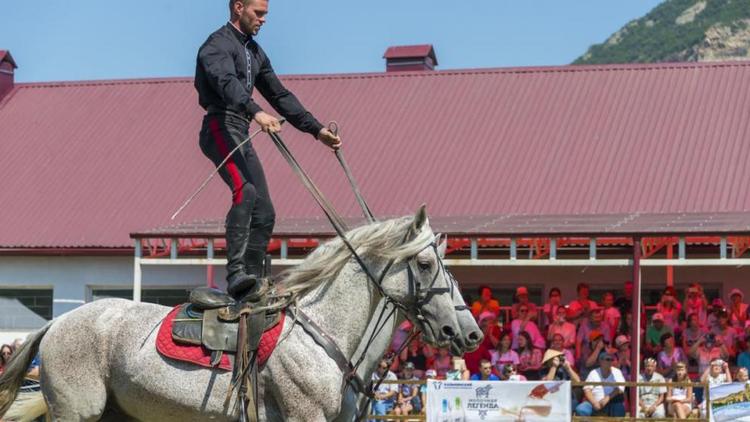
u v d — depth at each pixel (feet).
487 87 87.15
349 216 74.38
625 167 75.15
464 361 55.98
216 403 24.35
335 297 24.95
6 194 83.25
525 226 61.98
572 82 85.81
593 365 54.08
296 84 90.68
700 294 56.44
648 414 49.93
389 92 88.38
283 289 24.86
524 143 79.77
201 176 82.79
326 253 25.26
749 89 81.25
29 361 26.30
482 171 77.41
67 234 78.64
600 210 71.41
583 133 79.61
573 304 57.21
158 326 25.09
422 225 25.00
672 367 53.83
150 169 84.12
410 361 56.29
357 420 25.49
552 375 51.19
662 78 84.17
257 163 26.40
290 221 69.72
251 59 26.50
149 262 64.03
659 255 66.39
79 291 78.38
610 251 68.85
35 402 26.96
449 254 68.59
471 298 72.54
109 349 25.26
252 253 26.17
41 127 90.53
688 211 69.67
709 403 44.80
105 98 93.20
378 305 25.13
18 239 78.64
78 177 84.23
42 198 82.53
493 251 68.33
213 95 26.20
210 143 26.18
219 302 25.00
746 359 53.31
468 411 45.01
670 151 76.02
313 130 26.84
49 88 95.40
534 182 75.36
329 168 79.97
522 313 56.90
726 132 76.95
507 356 54.85
